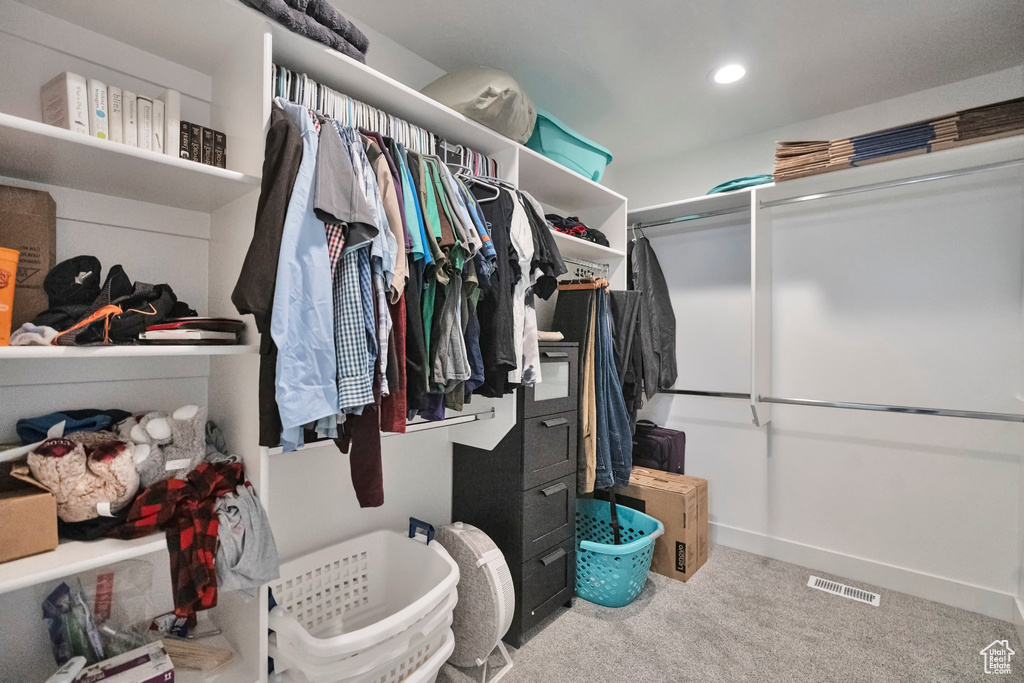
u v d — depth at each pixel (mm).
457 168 1668
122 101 1023
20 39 1050
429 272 1296
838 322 2357
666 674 1596
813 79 2074
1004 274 1964
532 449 1818
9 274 846
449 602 1345
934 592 2086
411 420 1521
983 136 1646
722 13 1658
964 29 1727
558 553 1926
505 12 1672
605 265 2588
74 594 1064
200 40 1166
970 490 2033
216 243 1281
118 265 1093
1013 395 1946
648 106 2320
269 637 1152
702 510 2393
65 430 1028
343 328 1038
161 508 985
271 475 1465
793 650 1726
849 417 2326
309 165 1015
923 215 2139
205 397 1326
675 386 2916
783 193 2273
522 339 1623
